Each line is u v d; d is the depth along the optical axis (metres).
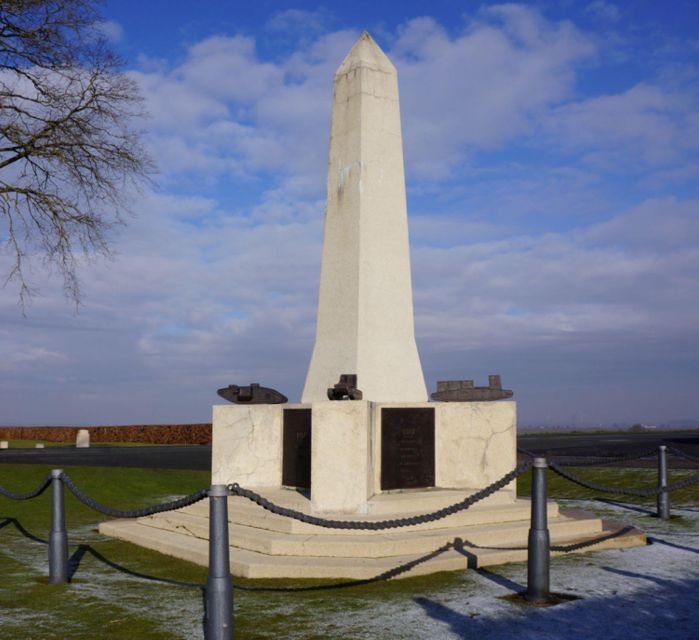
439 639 5.23
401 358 10.14
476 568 7.72
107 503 13.66
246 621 5.68
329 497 8.43
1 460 21.92
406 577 7.28
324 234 10.73
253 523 8.76
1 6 18.34
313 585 6.92
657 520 11.38
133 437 43.25
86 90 19.92
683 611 5.97
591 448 24.45
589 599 6.36
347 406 8.45
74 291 20.55
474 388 10.22
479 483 9.88
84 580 7.27
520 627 5.52
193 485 16.03
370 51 10.66
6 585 7.02
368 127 10.39
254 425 10.33
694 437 35.16
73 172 19.53
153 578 7.37
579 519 9.68
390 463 9.45
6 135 19.16
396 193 10.52
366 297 10.02
